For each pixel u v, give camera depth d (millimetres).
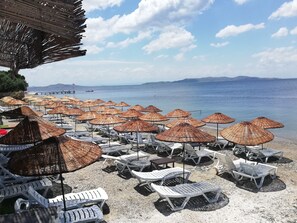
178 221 6449
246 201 7461
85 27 4348
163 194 6871
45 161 4867
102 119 12602
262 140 8414
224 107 40250
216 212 6852
